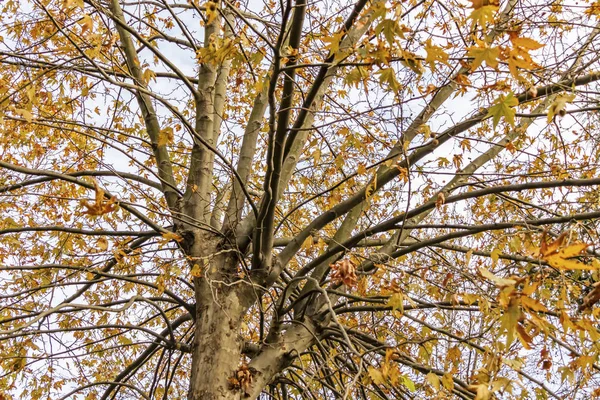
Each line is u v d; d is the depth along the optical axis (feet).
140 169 21.18
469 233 13.65
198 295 15.16
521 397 15.51
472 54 7.95
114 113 18.58
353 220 18.17
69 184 19.98
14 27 17.84
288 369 15.96
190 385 13.80
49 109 17.46
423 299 15.51
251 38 13.69
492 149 18.78
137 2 17.94
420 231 21.24
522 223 13.24
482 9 7.16
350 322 20.43
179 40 18.30
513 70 7.86
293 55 11.72
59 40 17.95
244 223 16.22
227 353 13.97
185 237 15.65
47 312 11.69
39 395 20.31
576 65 15.12
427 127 12.64
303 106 12.35
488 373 9.32
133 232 15.08
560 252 7.79
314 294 16.33
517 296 8.16
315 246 19.02
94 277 17.29
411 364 13.58
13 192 19.27
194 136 14.24
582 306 9.21
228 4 10.71
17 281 19.81
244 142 17.61
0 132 17.43
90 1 11.57
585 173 17.01
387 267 13.38
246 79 18.02
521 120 17.34
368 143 15.55
